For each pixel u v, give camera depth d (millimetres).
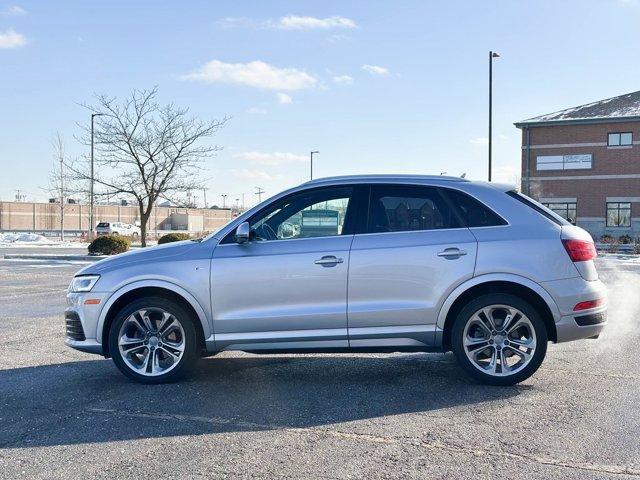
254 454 4332
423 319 6012
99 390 6008
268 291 6090
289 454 4324
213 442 4574
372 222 6180
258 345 6125
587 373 6551
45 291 15305
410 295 6020
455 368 6852
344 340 6070
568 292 5949
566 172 43000
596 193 42250
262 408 5387
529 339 5965
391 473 3992
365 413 5223
